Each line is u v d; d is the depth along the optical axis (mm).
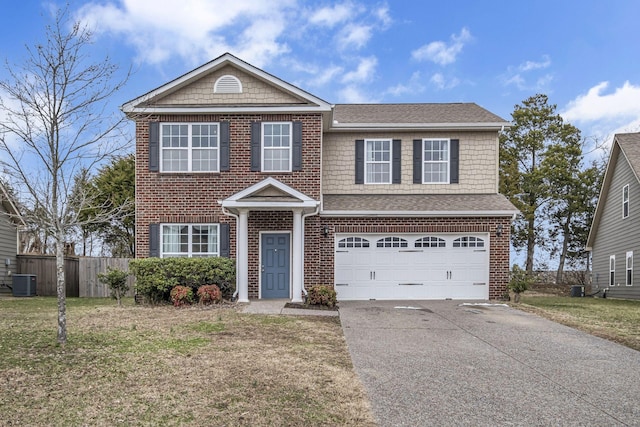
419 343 8938
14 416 5070
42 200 9039
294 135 15109
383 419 5238
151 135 15047
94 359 7227
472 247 15859
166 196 15062
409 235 15875
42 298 17906
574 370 7281
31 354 7438
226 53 15078
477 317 11938
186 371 6711
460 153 17203
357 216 15711
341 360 7578
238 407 5438
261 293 15016
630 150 20750
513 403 5805
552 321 11570
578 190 30281
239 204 13766
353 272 15805
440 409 5566
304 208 14469
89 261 20016
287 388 6121
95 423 4934
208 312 11984
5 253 19766
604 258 23750
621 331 10367
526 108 31344
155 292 13797
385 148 17281
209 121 15125
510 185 29766
